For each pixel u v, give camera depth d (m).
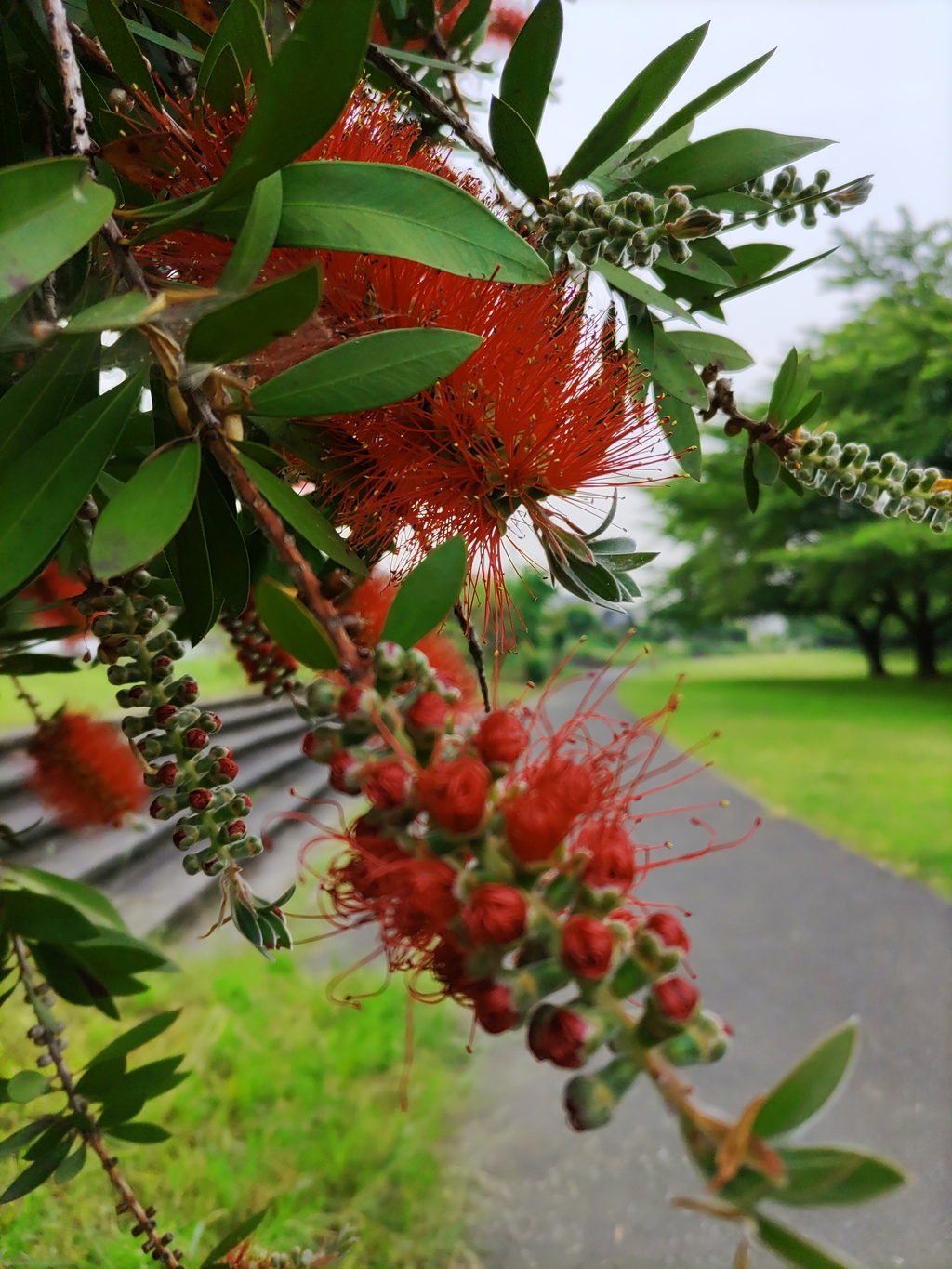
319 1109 2.70
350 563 0.52
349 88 0.44
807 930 4.53
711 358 0.95
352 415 0.66
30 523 0.52
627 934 0.36
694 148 0.83
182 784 0.61
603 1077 0.33
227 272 0.48
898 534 15.55
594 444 0.70
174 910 3.44
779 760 9.04
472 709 0.67
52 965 0.90
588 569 0.73
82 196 0.46
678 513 19.09
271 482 0.51
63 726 1.06
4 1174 1.59
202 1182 2.18
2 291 0.43
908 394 14.71
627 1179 2.77
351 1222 2.35
